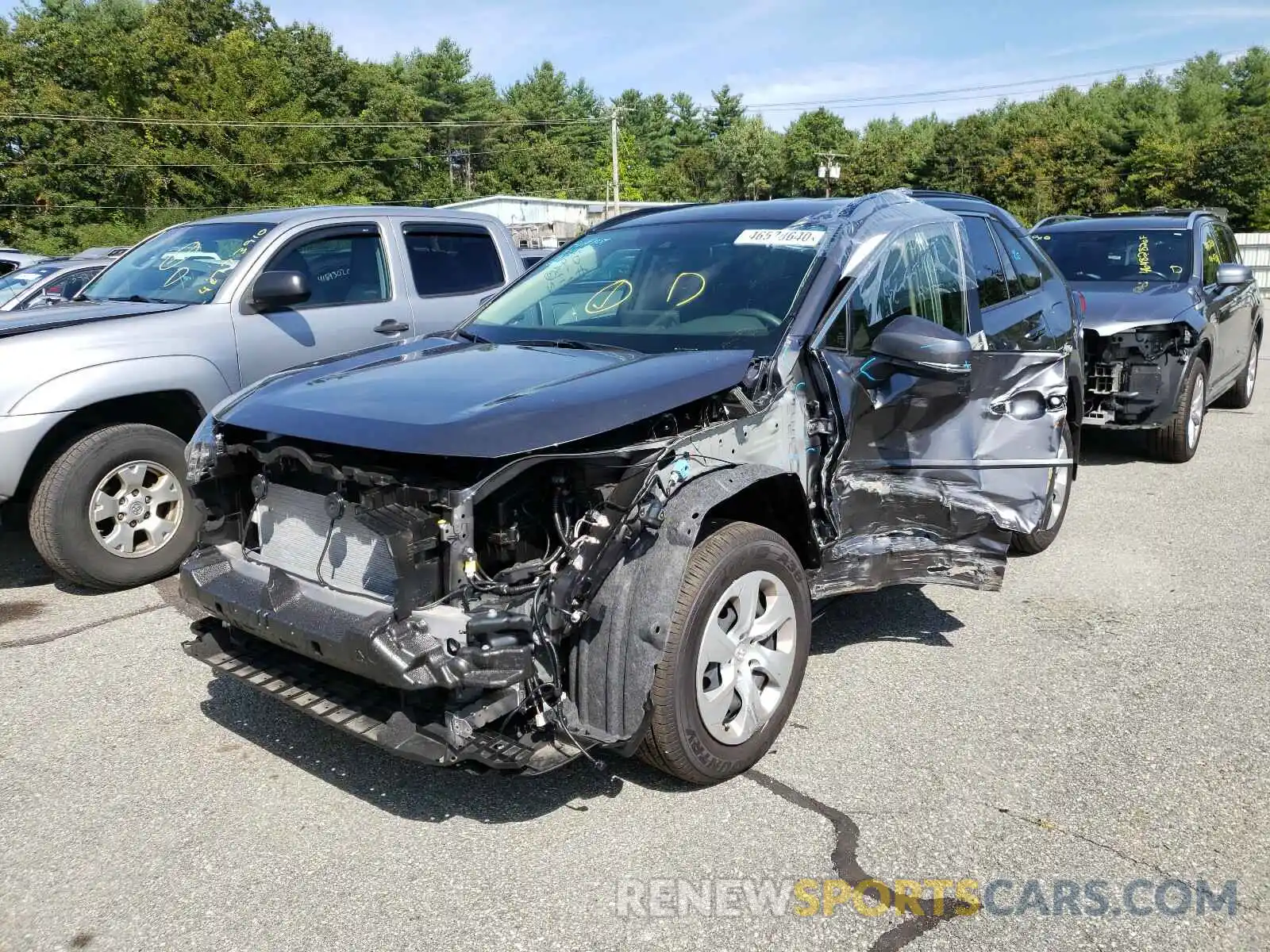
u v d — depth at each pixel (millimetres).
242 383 5746
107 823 3205
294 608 3047
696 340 3848
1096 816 3184
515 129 93812
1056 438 4340
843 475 3906
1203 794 3297
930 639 4570
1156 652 4418
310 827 3172
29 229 47625
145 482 5312
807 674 4203
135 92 51969
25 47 54438
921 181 73812
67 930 2715
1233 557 5695
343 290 6512
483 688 2742
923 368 3785
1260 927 2672
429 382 3357
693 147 110250
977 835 3084
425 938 2664
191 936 2686
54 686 4188
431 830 3148
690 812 3221
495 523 2869
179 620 4910
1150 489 7219
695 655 3107
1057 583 5301
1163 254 8812
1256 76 76312
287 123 52312
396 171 69438
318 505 3168
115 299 6102
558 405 2957
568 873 2918
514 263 7711
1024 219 66062
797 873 2906
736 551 3203
